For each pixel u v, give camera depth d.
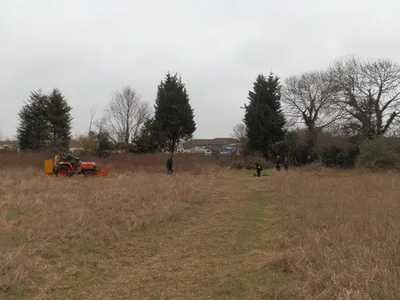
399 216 8.08
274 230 7.84
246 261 5.67
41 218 8.11
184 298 4.29
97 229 7.45
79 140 48.78
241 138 45.59
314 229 7.29
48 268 5.20
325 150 35.72
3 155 28.75
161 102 45.91
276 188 15.48
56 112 44.97
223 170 30.86
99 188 14.21
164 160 28.89
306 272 4.70
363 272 4.20
